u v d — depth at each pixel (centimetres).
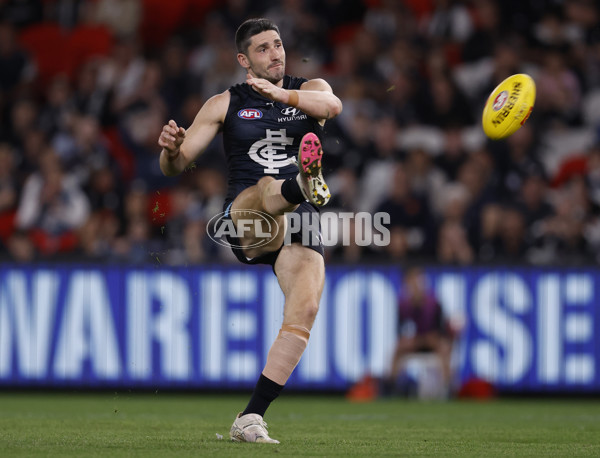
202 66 4712
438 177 4044
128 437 1770
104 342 3375
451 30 4709
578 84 4562
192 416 2547
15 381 3378
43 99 4894
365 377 3347
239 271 3375
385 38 4722
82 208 4047
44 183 4053
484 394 3316
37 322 3378
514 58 4528
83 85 4622
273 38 1706
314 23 4791
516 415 2703
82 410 2772
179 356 3375
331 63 4744
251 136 1697
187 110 4484
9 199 4147
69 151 4206
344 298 3375
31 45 5053
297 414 2678
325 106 1627
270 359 1611
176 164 1653
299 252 1642
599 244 3853
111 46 5031
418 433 2000
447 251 3681
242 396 3378
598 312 3353
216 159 4097
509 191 3984
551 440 1834
